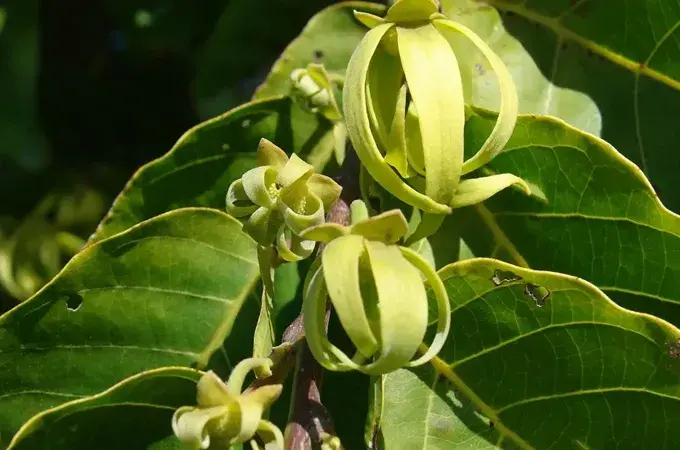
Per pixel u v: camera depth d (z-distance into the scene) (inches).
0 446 26.7
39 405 26.7
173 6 35.7
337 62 28.4
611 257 25.6
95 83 38.8
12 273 35.3
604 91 27.2
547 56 27.3
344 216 24.9
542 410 25.0
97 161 39.6
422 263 23.0
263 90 28.3
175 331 26.8
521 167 25.8
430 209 23.6
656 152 27.0
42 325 26.5
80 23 37.5
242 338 26.8
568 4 27.2
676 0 26.4
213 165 27.7
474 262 24.6
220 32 32.1
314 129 27.7
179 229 26.6
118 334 26.7
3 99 31.6
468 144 25.9
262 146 24.0
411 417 25.4
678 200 26.9
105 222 27.8
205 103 33.7
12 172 37.5
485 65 27.1
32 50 31.5
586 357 24.7
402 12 23.8
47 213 36.9
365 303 22.9
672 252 25.2
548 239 26.0
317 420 23.5
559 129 25.2
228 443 23.0
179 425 22.8
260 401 23.0
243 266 26.9
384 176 23.6
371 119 23.8
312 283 22.9
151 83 39.0
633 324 24.3
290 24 31.9
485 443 25.3
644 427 24.6
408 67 23.4
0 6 31.2
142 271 26.6
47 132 38.9
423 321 22.5
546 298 24.6
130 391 25.1
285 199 23.8
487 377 25.3
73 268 26.3
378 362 22.5
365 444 25.2
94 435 25.5
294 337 24.0
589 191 25.4
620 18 26.9
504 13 27.4
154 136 40.0
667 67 26.8
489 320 25.1
